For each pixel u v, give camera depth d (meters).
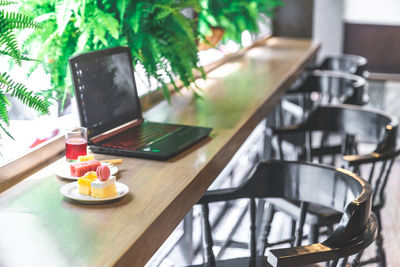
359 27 6.06
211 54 3.60
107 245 1.25
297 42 5.04
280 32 5.42
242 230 3.35
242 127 2.27
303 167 1.88
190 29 2.17
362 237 1.52
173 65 2.25
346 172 1.78
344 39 6.13
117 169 1.70
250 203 1.94
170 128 2.13
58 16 1.81
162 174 1.70
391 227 3.47
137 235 1.30
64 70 2.01
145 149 1.86
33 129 1.92
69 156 1.74
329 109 2.71
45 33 1.88
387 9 5.93
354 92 3.26
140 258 1.32
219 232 3.16
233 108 2.55
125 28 2.14
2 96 1.54
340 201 1.79
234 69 3.57
